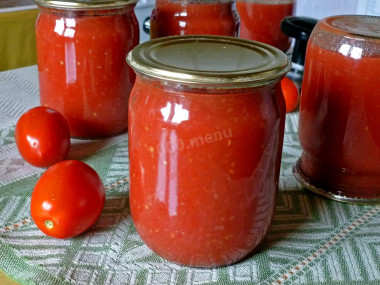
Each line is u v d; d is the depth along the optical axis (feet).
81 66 2.66
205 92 1.57
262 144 1.69
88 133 2.86
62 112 2.81
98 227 2.11
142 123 1.70
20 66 4.67
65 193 1.94
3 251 1.94
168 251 1.86
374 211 2.31
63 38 2.61
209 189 1.69
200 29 3.01
